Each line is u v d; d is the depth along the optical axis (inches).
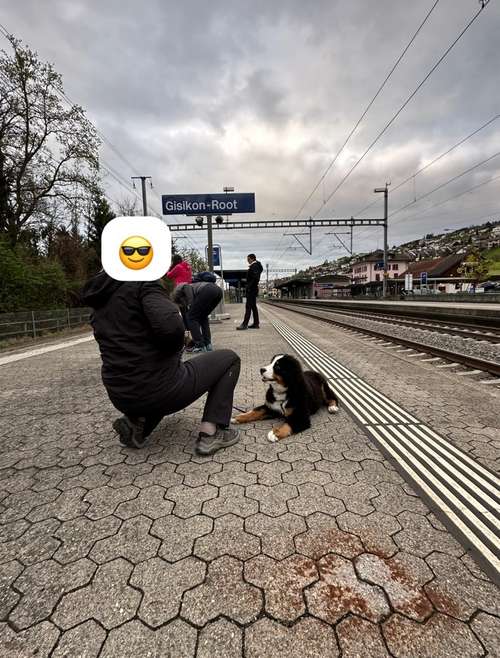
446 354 238.8
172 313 74.1
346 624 43.3
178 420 120.4
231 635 42.0
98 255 1070.4
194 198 606.2
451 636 41.4
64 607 46.3
